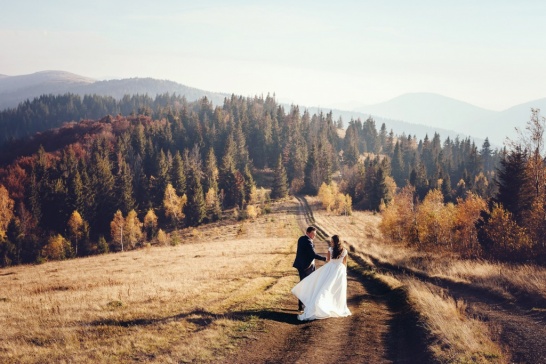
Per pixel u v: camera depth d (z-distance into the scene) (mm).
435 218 45812
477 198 47531
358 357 8305
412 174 154000
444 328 9352
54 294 17016
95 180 131875
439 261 25922
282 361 8141
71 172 135250
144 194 141625
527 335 9359
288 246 44656
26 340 9602
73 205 121188
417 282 16984
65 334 9867
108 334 9914
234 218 119000
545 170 36875
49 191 126062
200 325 10688
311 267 12508
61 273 27609
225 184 146625
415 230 47812
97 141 178125
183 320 10938
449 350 8188
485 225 36312
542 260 27594
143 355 8477
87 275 25062
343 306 12008
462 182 158875
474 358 7738
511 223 32375
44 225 124000
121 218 103625
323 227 86375
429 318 10500
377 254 32438
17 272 30594
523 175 38469
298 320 11469
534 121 35531
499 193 40719
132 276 22750
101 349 8742
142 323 10984
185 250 42938
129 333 9922
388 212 61750
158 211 131000
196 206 118625
